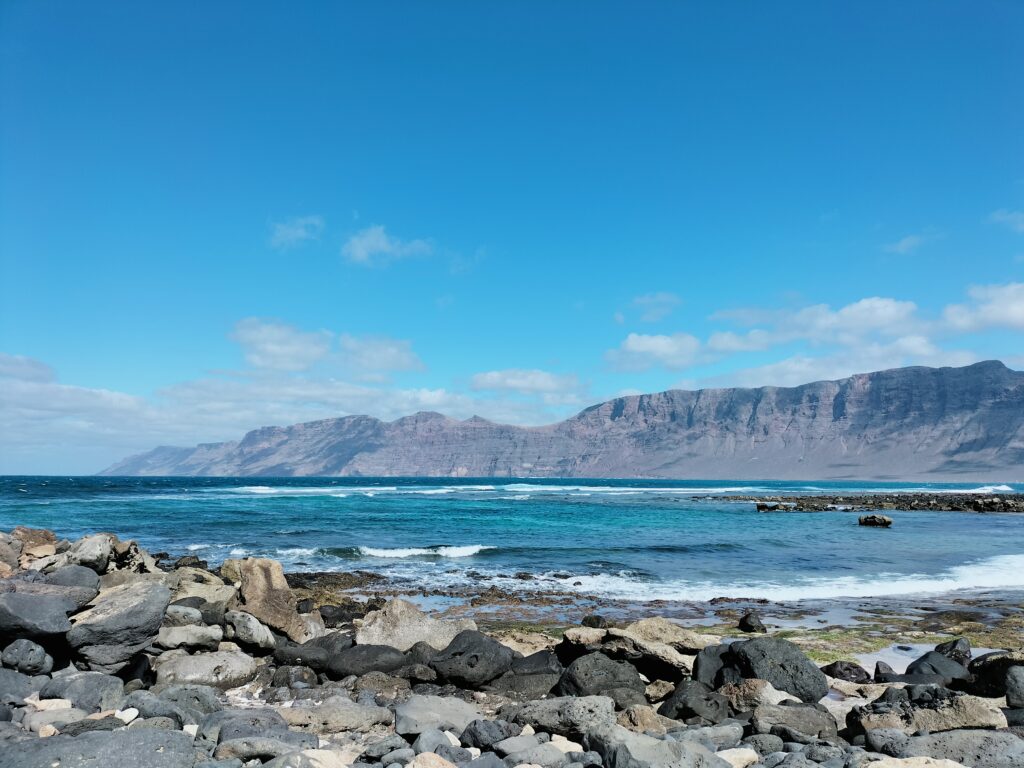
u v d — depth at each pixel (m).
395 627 12.05
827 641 13.39
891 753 7.23
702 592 18.86
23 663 8.34
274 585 12.41
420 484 160.88
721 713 8.98
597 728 7.33
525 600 17.78
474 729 7.62
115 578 13.59
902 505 67.12
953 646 11.55
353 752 7.36
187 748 5.96
